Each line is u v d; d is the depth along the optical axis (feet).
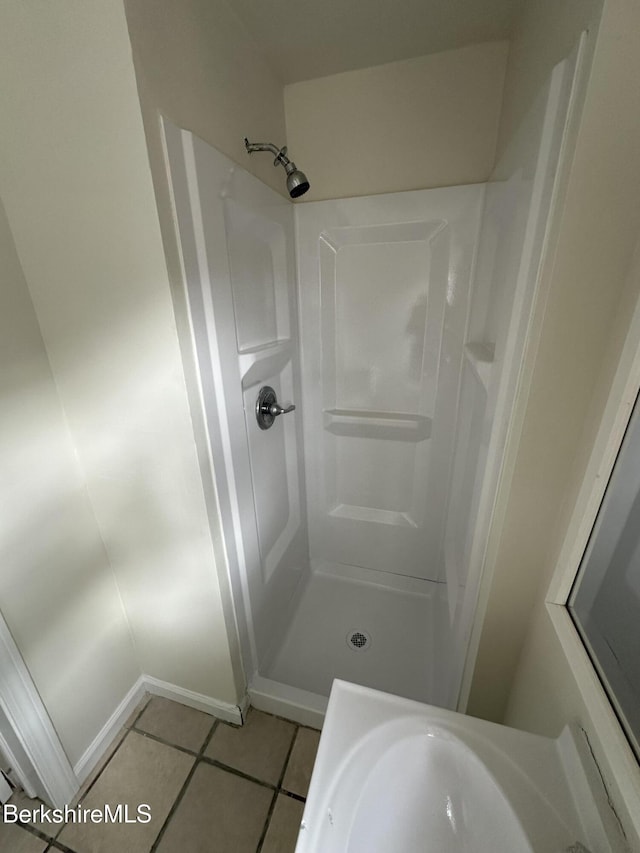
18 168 2.15
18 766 2.96
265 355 3.48
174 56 2.04
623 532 1.79
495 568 2.49
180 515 2.91
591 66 1.44
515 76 2.74
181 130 2.11
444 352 4.04
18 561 2.65
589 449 1.91
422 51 3.14
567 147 1.64
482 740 1.81
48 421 2.73
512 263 2.34
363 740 1.80
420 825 1.65
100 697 3.48
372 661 4.33
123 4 1.66
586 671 1.83
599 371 1.88
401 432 4.58
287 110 3.66
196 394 2.54
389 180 3.66
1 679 2.62
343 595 5.21
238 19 2.70
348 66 3.32
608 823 1.43
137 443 2.74
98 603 3.34
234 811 3.11
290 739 3.59
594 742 1.63
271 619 4.30
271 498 4.09
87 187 2.07
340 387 4.61
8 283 2.37
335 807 1.57
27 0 1.77
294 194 2.98
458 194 3.47
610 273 1.71
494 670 2.83
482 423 2.90
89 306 2.40
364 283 4.07
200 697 3.79
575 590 2.14
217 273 2.56
